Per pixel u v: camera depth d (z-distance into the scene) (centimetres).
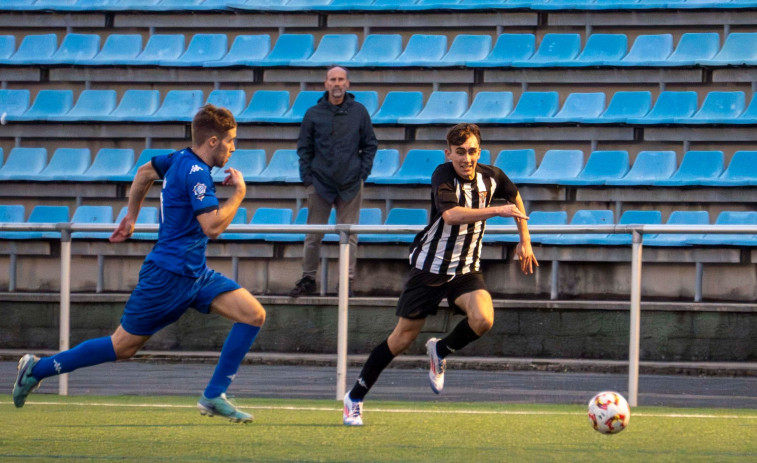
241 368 1786
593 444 948
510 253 2091
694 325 1805
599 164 2273
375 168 2370
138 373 1698
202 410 1015
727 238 1998
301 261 2172
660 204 2181
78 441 954
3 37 2805
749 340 1784
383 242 2109
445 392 1480
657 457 873
